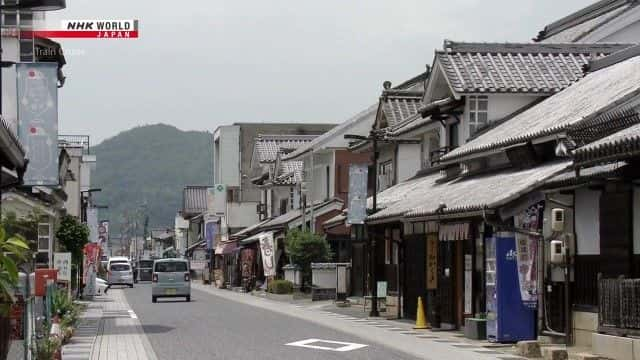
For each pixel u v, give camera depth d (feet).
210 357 68.18
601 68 97.96
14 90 99.45
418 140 133.28
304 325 101.40
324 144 182.80
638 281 55.93
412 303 108.88
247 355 69.31
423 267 103.50
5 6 69.51
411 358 66.85
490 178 88.99
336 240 177.06
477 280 86.43
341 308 136.36
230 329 95.61
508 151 85.25
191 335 88.22
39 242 131.23
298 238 164.66
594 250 69.82
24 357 49.73
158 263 166.40
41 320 63.10
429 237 100.27
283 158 213.25
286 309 135.74
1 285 35.22
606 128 65.51
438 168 120.88
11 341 58.70
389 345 77.05
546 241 75.72
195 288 261.65
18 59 102.17
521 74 104.37
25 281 53.72
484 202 75.20
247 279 218.18
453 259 93.45
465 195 84.99
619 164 64.69
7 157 48.57
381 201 120.67
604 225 67.26
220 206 298.56
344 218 150.41
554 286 75.31
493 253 76.84
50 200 128.26
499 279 76.07
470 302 88.58
